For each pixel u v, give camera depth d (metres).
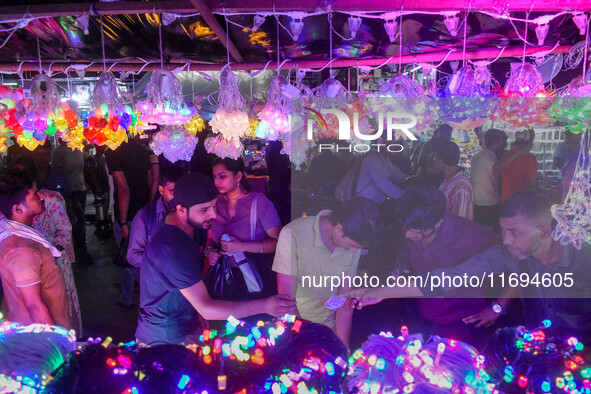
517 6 1.92
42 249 1.90
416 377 1.03
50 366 1.08
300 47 3.12
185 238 1.77
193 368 1.01
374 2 1.94
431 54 3.35
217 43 2.95
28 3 2.00
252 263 2.44
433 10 1.99
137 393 0.92
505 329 1.13
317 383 0.97
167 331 1.80
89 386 0.91
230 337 1.13
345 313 1.61
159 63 3.51
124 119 2.44
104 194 6.40
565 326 1.52
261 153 5.29
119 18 2.36
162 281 1.73
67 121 2.64
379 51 3.27
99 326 3.67
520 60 3.60
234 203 2.59
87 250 5.91
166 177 2.50
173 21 2.39
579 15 2.21
